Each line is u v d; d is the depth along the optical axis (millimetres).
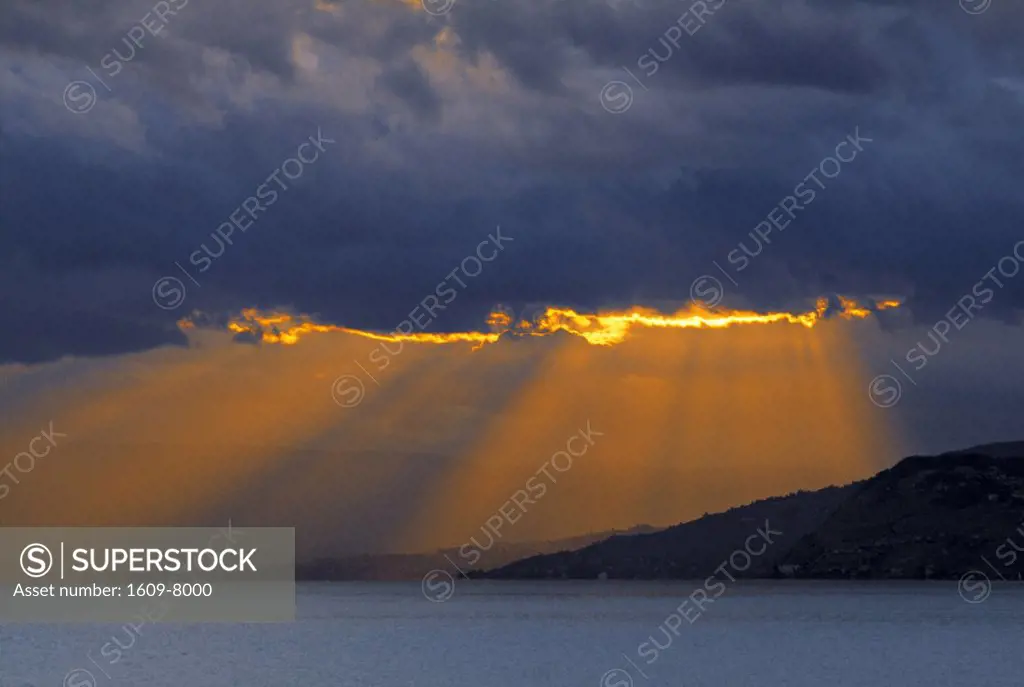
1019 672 110375
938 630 176500
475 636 169000
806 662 120750
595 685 100000
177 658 131250
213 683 104125
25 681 107438
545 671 111812
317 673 111875
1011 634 164500
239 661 126188
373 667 118062
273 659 128250
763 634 167875
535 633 176250
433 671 112938
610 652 136000
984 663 119250
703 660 123500
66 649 147500
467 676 108062
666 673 109938
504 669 114062
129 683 105062
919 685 99875
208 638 169875
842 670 112562
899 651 135375
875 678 105562
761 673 108875
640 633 174875
